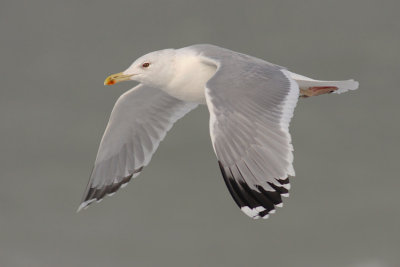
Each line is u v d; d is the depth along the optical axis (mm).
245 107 8797
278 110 8844
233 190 8438
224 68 9562
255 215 8297
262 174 8398
